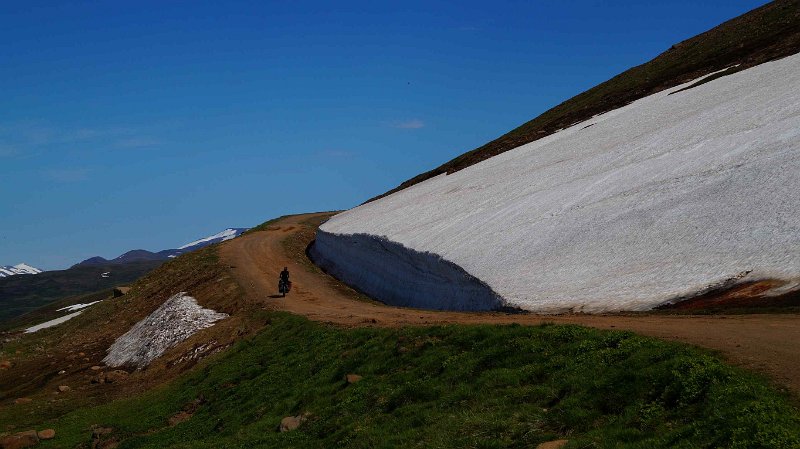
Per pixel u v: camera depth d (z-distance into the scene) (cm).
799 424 1126
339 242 6712
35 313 15138
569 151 5938
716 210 3050
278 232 9531
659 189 3653
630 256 3078
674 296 2459
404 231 5459
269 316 4400
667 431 1272
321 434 2075
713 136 4172
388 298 5075
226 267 6688
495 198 5328
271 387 2873
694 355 1492
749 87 5266
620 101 8694
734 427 1162
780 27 8219
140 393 3891
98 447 2939
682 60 9594
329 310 4356
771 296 2150
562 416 1491
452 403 1836
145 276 7981
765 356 1448
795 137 3391
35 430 3381
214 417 2847
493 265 3753
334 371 2653
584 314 2581
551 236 3788
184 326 4869
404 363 2372
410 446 1661
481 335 2259
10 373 5281
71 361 5338
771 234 2608
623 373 1530
